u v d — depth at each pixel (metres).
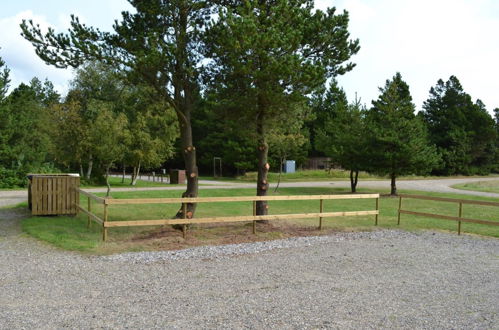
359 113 27.31
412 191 29.27
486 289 6.41
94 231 10.80
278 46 9.70
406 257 8.66
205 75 11.25
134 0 10.63
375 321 4.92
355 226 13.02
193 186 11.39
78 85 30.36
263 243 9.74
